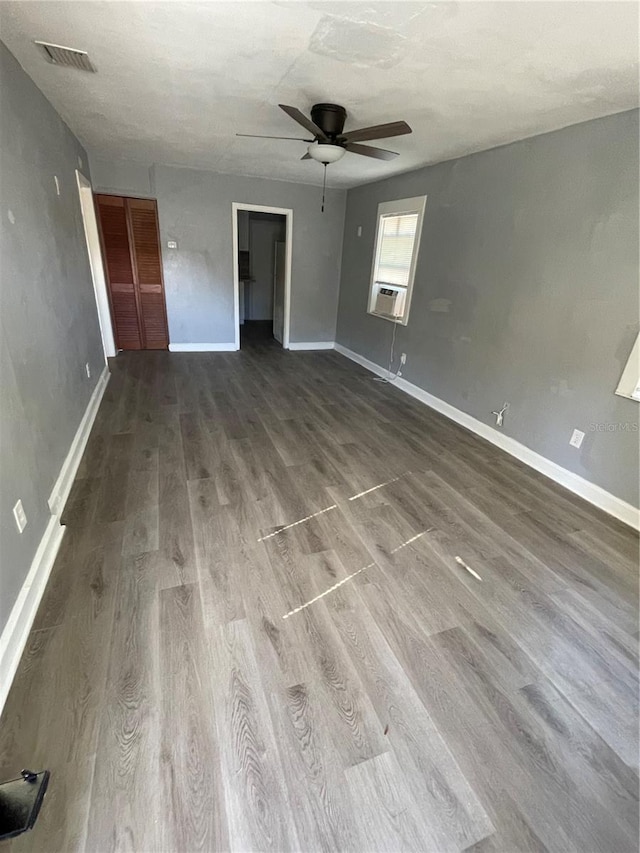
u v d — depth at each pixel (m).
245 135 3.44
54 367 2.45
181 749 1.23
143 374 4.77
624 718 1.40
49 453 2.18
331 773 1.21
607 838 1.10
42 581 1.76
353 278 5.85
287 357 5.96
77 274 3.39
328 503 2.51
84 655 1.49
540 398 3.03
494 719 1.37
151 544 2.07
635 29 1.56
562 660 1.60
